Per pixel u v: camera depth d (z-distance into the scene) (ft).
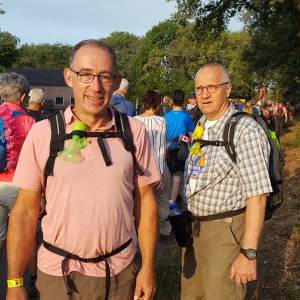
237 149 10.01
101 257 7.95
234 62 142.82
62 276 7.84
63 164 7.70
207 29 89.81
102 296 8.02
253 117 10.57
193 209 10.64
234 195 10.19
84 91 7.83
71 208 7.70
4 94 13.69
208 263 10.43
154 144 18.44
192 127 24.07
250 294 15.03
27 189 7.97
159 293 15.07
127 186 8.02
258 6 84.99
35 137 7.93
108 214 7.75
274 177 10.53
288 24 81.56
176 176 23.24
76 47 8.05
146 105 19.31
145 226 8.48
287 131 76.74
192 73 178.40
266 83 106.42
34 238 8.23
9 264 8.00
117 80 8.16
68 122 7.93
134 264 8.49
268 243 20.07
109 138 7.98
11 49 138.00
